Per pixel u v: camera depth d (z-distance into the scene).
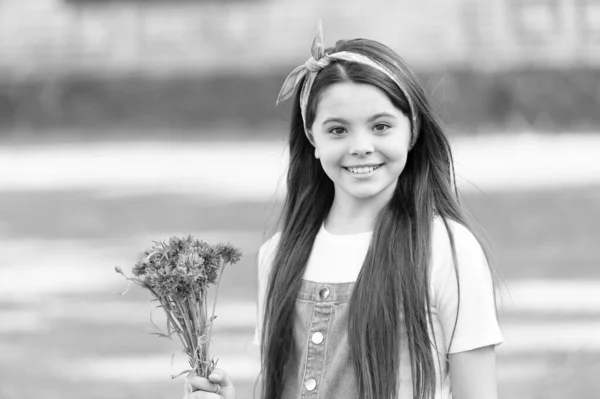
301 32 61.59
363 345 5.06
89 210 28.59
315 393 5.18
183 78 60.97
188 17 61.91
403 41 60.53
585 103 56.53
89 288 18.14
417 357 5.05
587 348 12.66
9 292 18.05
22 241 23.86
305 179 5.77
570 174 32.88
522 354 12.53
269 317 5.48
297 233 5.60
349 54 5.32
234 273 17.81
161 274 5.10
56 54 61.97
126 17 62.19
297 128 5.77
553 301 15.45
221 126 58.50
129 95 61.41
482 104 57.09
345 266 5.33
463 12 59.66
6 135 57.09
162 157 43.28
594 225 22.88
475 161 37.50
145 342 13.99
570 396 10.72
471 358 5.14
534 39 58.00
